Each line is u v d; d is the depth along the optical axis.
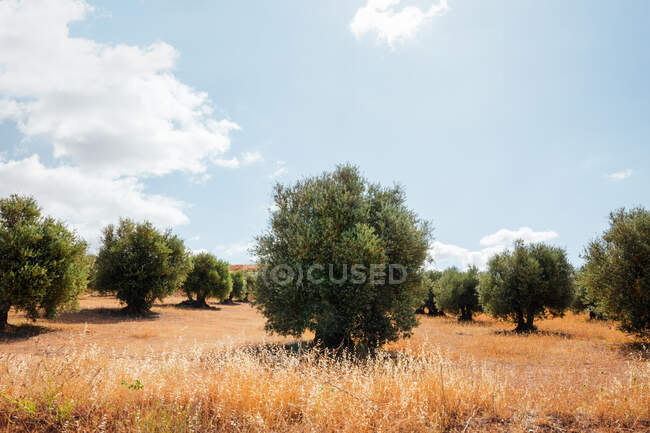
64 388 4.73
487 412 5.04
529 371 8.67
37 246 15.18
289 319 12.04
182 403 4.72
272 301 12.34
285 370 5.93
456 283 29.22
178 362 6.02
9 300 14.20
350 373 6.24
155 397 4.87
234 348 9.69
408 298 12.59
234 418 4.41
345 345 12.18
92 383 4.71
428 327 21.02
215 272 36.00
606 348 12.93
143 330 15.27
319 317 11.83
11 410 4.30
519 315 21.00
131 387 4.78
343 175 13.94
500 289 21.19
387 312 12.69
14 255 14.55
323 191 13.16
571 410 5.12
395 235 12.39
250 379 5.28
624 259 14.40
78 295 16.92
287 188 14.00
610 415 4.86
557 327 21.64
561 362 9.98
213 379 5.33
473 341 14.31
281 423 4.42
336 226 12.34
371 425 4.44
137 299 24.39
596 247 15.69
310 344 12.48
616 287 14.35
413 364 6.86
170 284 25.73
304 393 4.84
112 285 24.11
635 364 9.21
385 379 5.69
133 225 25.48
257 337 14.85
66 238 16.05
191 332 15.77
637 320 13.96
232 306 39.84
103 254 24.56
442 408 4.87
